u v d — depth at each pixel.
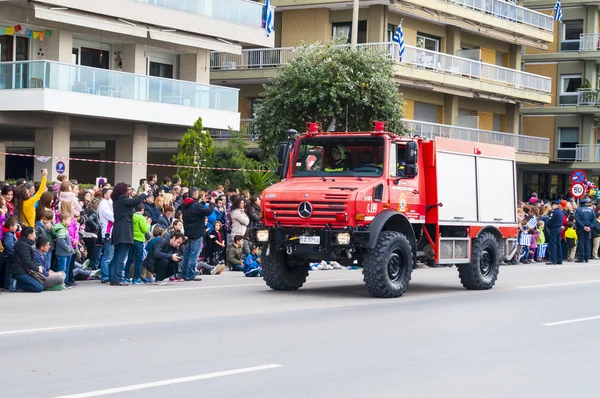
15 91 29.88
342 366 9.58
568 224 31.20
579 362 10.29
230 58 44.09
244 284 18.88
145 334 11.41
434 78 43.94
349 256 16.25
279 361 9.74
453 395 8.34
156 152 44.97
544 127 59.00
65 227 16.97
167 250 18.70
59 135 31.47
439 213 17.73
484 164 19.23
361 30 42.94
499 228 19.64
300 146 17.55
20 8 30.67
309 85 31.55
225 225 22.70
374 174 16.80
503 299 16.98
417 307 15.20
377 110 31.70
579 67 58.66
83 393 7.91
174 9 34.44
